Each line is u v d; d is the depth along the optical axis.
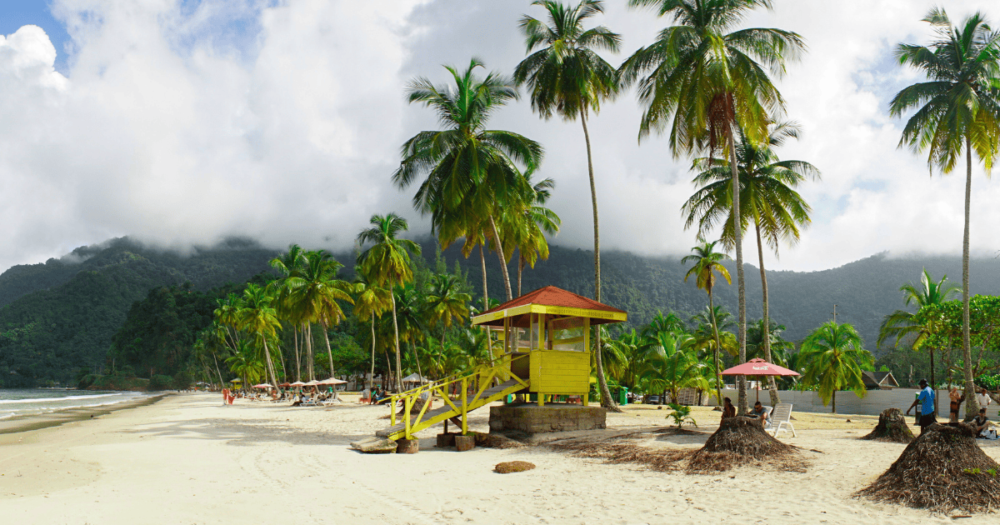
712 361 63.44
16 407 59.69
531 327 18.19
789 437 15.71
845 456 11.48
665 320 49.62
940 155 22.23
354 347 93.00
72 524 7.71
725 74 17.48
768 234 28.86
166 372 161.62
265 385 68.19
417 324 63.06
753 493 8.69
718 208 27.64
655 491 9.16
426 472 11.84
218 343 124.88
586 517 7.70
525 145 24.94
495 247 27.61
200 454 15.68
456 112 24.81
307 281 50.19
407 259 46.69
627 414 26.06
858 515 7.24
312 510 8.45
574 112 26.52
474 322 20.30
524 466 11.90
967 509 7.00
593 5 25.56
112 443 19.45
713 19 19.39
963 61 21.72
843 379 40.00
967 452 7.78
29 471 13.05
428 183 25.73
